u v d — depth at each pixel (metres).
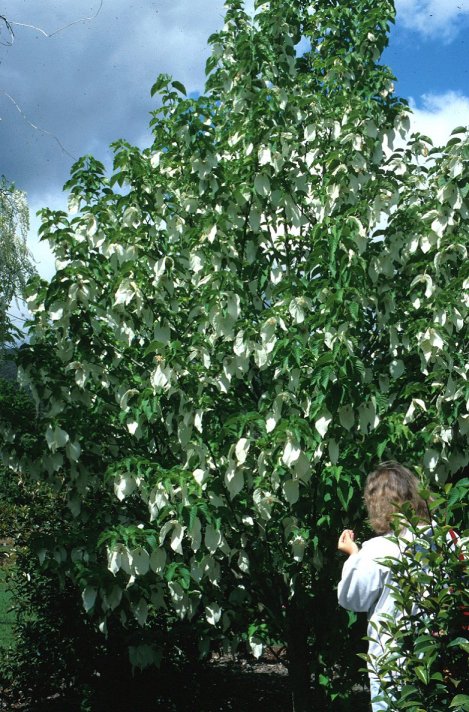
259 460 3.95
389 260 4.38
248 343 4.19
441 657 2.46
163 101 5.00
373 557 2.80
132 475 4.20
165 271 4.50
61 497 5.71
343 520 4.19
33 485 5.76
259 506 4.16
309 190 4.82
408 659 2.47
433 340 4.03
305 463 3.81
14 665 5.84
